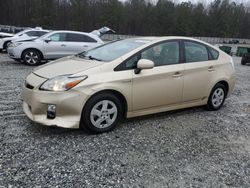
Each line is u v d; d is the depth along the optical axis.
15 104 5.79
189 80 5.45
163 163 3.80
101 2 74.69
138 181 3.37
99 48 5.53
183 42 5.54
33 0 68.19
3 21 68.12
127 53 4.81
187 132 4.90
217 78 5.96
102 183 3.28
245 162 4.01
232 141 4.68
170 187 3.30
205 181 3.47
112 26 74.44
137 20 79.56
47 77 4.37
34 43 11.81
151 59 5.02
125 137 4.50
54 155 3.80
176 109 5.49
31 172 3.39
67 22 71.06
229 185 3.43
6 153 3.77
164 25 83.06
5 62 12.46
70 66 4.65
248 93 8.48
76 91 4.23
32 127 4.63
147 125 5.08
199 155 4.11
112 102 4.57
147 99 4.94
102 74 4.48
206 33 89.62
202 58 5.79
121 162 3.75
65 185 3.20
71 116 4.28
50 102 4.16
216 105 6.18
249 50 26.23
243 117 5.95
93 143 4.21
